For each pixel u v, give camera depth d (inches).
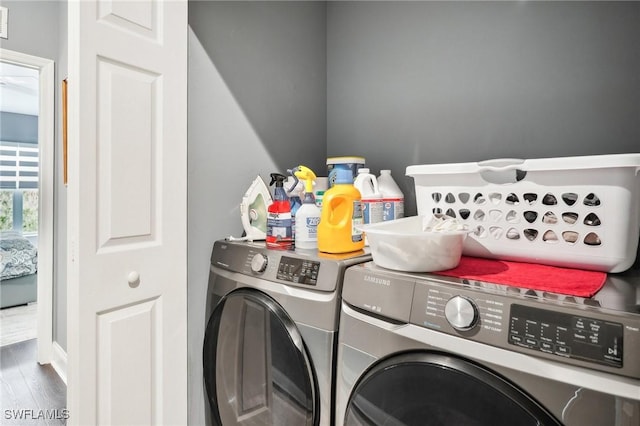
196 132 61.0
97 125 44.7
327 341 41.4
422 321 33.4
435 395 31.9
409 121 71.6
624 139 49.8
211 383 57.8
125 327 48.3
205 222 62.2
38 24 103.1
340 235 48.1
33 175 270.2
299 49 79.6
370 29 78.1
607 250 37.3
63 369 106.1
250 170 69.4
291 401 44.8
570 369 25.8
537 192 41.3
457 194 47.2
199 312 61.2
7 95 210.7
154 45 51.1
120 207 47.2
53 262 112.4
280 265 48.3
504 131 60.0
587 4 52.6
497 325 29.4
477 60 63.0
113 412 47.2
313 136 82.6
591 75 52.3
